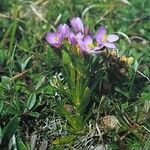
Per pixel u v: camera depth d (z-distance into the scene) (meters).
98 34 0.27
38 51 0.36
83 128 0.28
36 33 0.38
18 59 0.34
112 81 0.31
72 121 0.28
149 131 0.28
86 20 0.38
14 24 0.35
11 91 0.30
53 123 0.29
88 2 0.41
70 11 0.40
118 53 0.32
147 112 0.28
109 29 0.37
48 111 0.29
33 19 0.40
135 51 0.34
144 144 0.27
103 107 0.29
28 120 0.29
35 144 0.28
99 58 0.29
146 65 0.34
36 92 0.30
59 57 0.31
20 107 0.29
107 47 0.27
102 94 0.30
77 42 0.27
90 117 0.29
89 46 0.26
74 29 0.27
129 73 0.31
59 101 0.30
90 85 0.28
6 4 0.41
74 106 0.28
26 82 0.32
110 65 0.31
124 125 0.28
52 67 0.32
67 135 0.28
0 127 0.26
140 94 0.31
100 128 0.28
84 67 0.27
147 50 0.35
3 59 0.33
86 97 0.27
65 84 0.30
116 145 0.27
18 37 0.37
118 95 0.30
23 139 0.28
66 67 0.27
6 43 0.36
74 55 0.27
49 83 0.31
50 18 0.40
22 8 0.41
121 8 0.41
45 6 0.41
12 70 0.33
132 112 0.29
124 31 0.38
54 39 0.28
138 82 0.32
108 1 0.41
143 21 0.40
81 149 0.28
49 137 0.28
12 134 0.26
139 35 0.39
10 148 0.26
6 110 0.28
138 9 0.40
